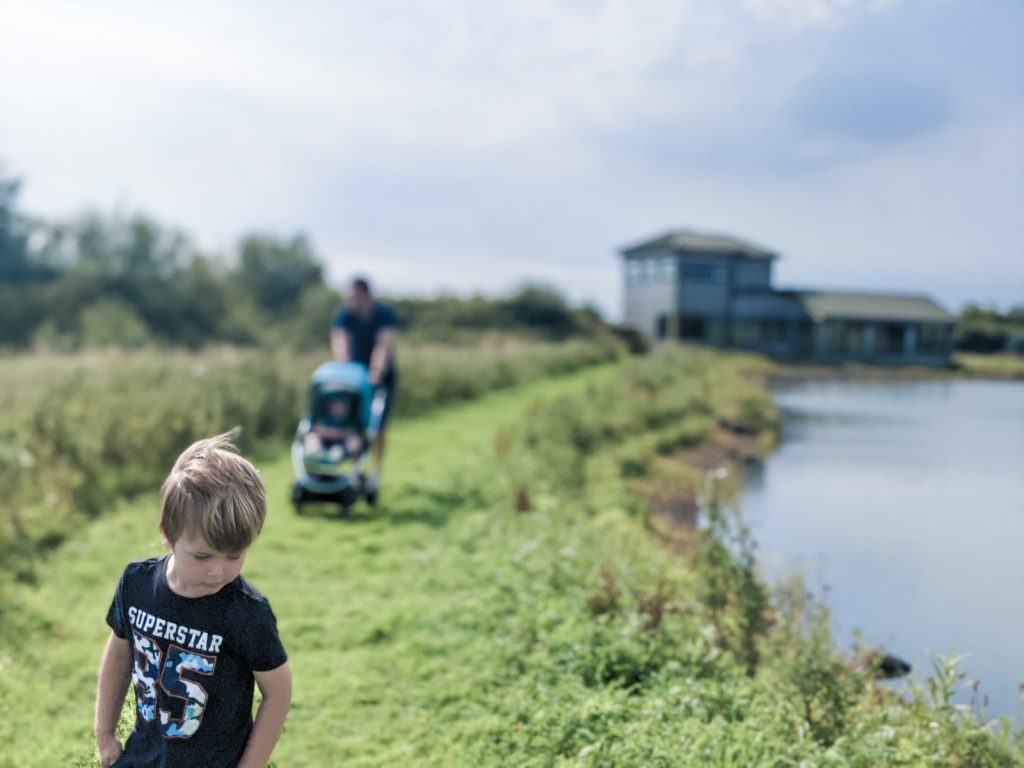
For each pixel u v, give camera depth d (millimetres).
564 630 5383
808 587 8023
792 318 50781
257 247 57812
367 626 5715
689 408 19750
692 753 3852
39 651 5219
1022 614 7555
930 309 53719
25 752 4039
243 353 20500
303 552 7441
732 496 10086
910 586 8258
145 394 11672
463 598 6234
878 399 30344
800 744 4035
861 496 12531
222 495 2082
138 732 2303
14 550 7078
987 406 28281
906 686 5629
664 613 5730
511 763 4098
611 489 10805
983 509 11844
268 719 2268
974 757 4117
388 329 9320
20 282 49812
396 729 4508
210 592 2219
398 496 9656
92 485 8945
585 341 42812
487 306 46594
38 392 10734
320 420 8758
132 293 47875
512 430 14258
